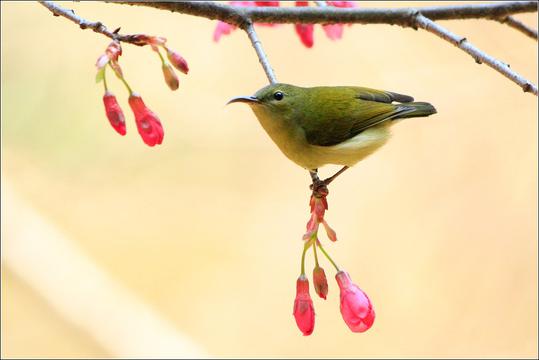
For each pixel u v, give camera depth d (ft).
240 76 47.78
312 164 27.04
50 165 44.62
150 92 46.37
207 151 47.26
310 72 47.91
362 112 26.40
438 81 47.06
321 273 20.17
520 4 26.94
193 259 47.37
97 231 46.68
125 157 46.11
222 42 48.11
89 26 20.08
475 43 47.29
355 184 47.70
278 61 47.91
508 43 46.93
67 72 44.16
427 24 24.86
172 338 45.01
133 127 45.93
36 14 43.70
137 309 45.34
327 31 29.32
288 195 47.91
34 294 43.50
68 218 46.03
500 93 46.62
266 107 25.71
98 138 45.03
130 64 46.29
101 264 46.47
